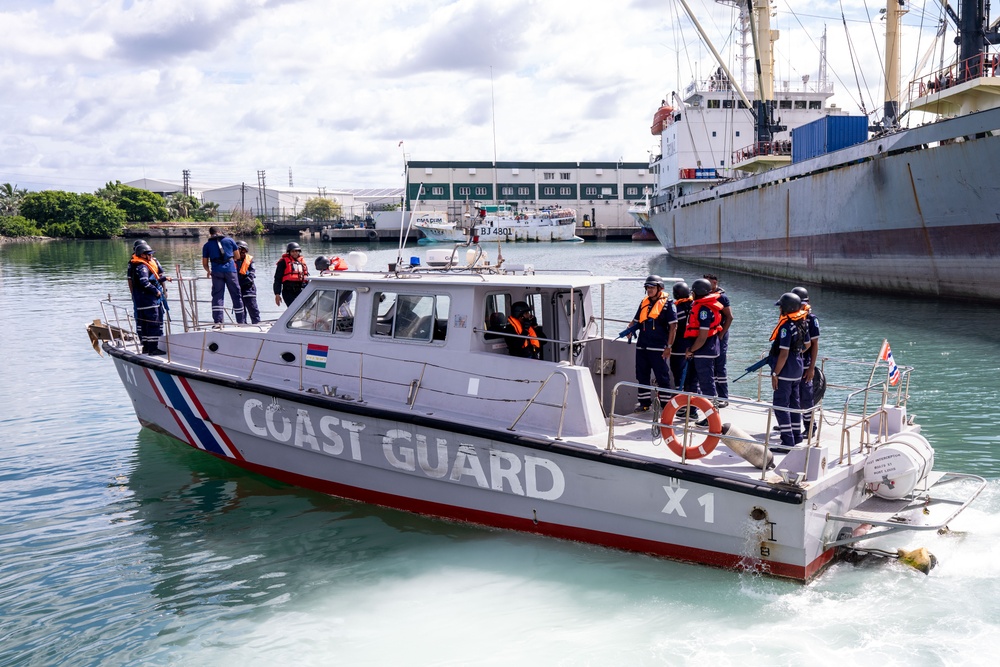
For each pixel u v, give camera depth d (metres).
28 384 13.46
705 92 46.78
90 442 9.88
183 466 8.85
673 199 50.81
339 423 7.25
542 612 5.39
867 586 5.46
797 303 6.08
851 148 25.77
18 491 8.16
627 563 6.03
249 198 135.75
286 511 7.50
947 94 23.27
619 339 7.66
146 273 8.89
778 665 4.56
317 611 5.58
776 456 6.05
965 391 11.81
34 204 89.31
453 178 86.94
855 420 7.22
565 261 46.81
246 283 10.36
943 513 6.41
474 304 6.70
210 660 4.98
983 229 20.62
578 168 91.00
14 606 5.74
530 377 6.48
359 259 8.13
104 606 5.73
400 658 4.92
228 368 8.25
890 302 23.30
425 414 6.77
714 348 6.77
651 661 4.70
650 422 6.13
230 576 6.18
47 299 27.92
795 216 30.44
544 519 6.42
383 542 6.73
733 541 5.63
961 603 5.16
